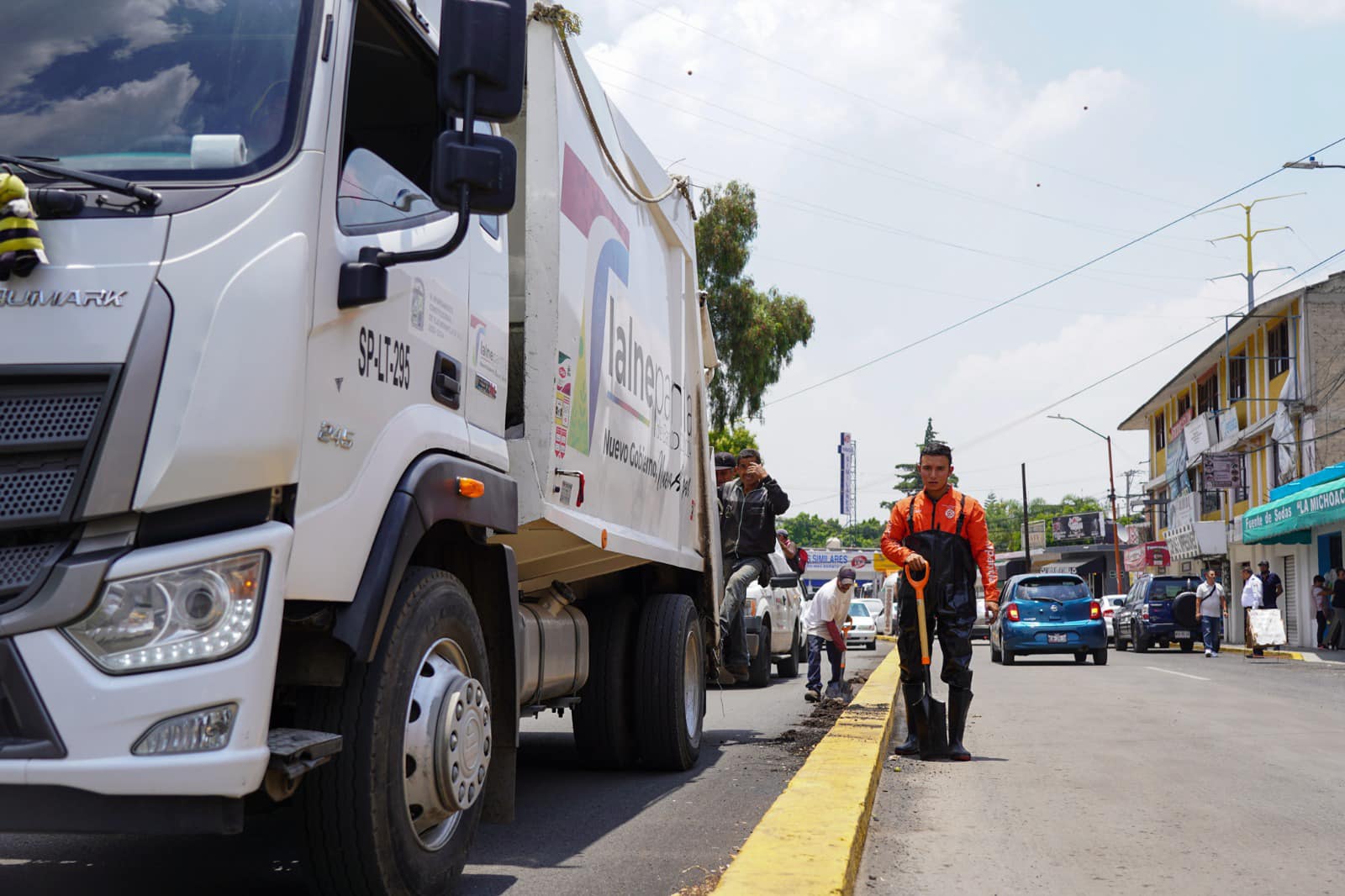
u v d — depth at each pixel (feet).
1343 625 97.19
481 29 12.03
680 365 27.25
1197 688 51.80
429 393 13.73
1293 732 33.45
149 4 12.34
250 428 10.59
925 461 27.78
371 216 12.92
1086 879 16.14
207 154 11.35
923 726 27.81
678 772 25.29
